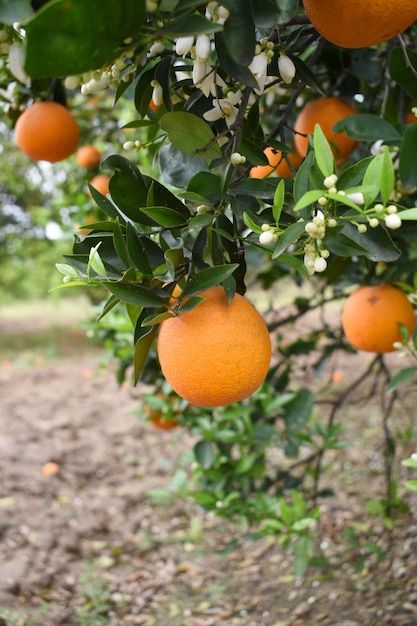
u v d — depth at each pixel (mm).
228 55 881
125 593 1934
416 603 1613
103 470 2854
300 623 1650
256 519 1511
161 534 2275
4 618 1761
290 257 870
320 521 2129
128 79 977
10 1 769
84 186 2051
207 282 867
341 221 877
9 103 1256
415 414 2787
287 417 1511
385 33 858
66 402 3969
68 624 1779
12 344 6473
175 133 925
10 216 5625
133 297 870
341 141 1163
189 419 1566
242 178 975
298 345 1615
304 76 991
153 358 1479
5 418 3666
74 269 899
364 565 1804
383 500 1553
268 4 851
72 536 2225
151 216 898
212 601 1840
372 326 1119
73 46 755
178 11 811
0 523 2354
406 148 1020
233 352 869
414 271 1211
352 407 3012
